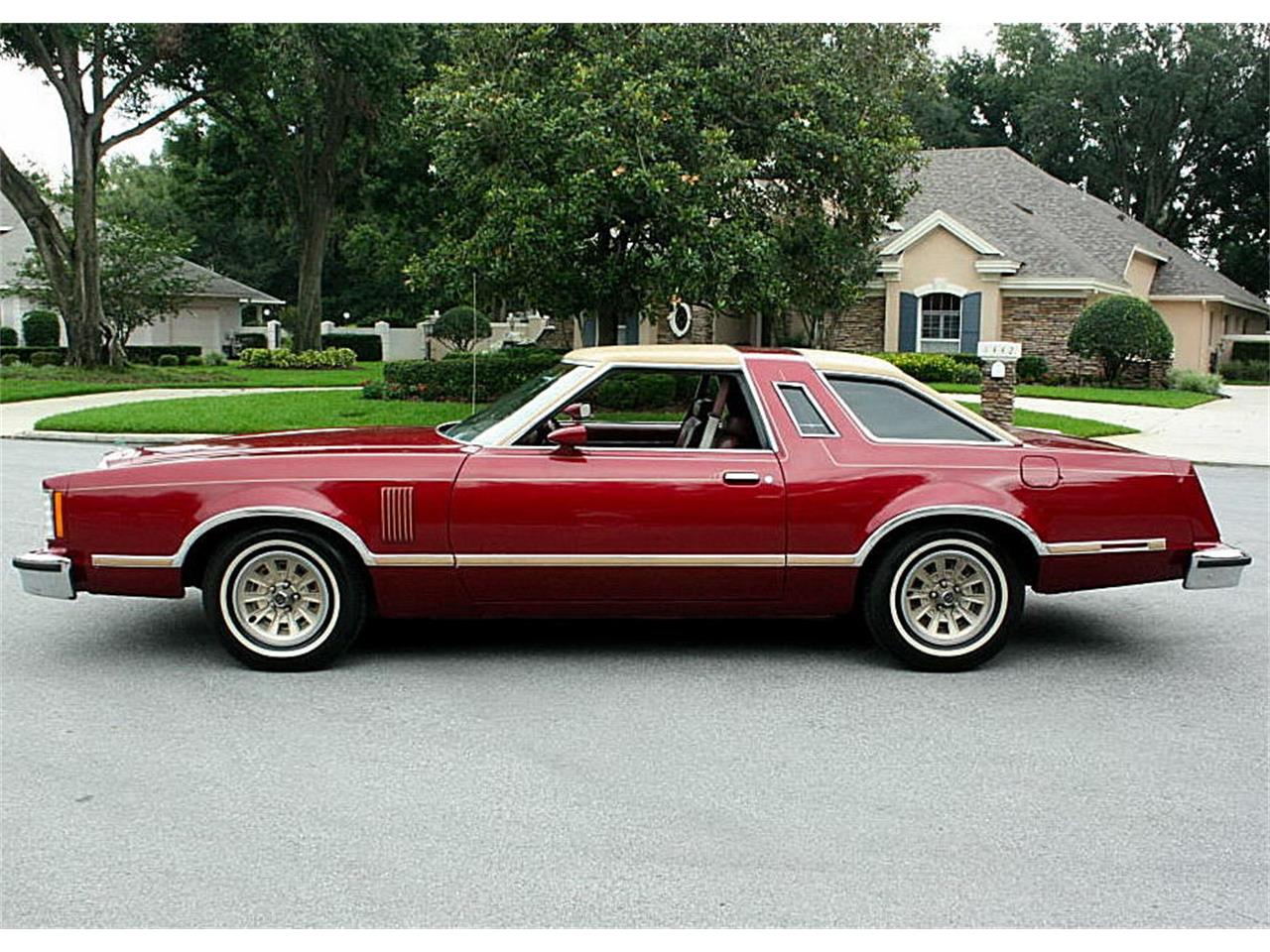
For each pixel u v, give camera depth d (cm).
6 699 527
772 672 581
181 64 3016
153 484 558
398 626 663
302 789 425
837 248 2003
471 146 1802
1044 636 671
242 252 6475
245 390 2756
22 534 948
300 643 570
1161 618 720
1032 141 5528
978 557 585
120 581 561
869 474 577
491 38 1861
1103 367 3123
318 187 3897
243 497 554
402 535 560
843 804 418
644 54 1788
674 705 528
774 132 1828
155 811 404
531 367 2152
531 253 1728
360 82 3366
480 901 343
